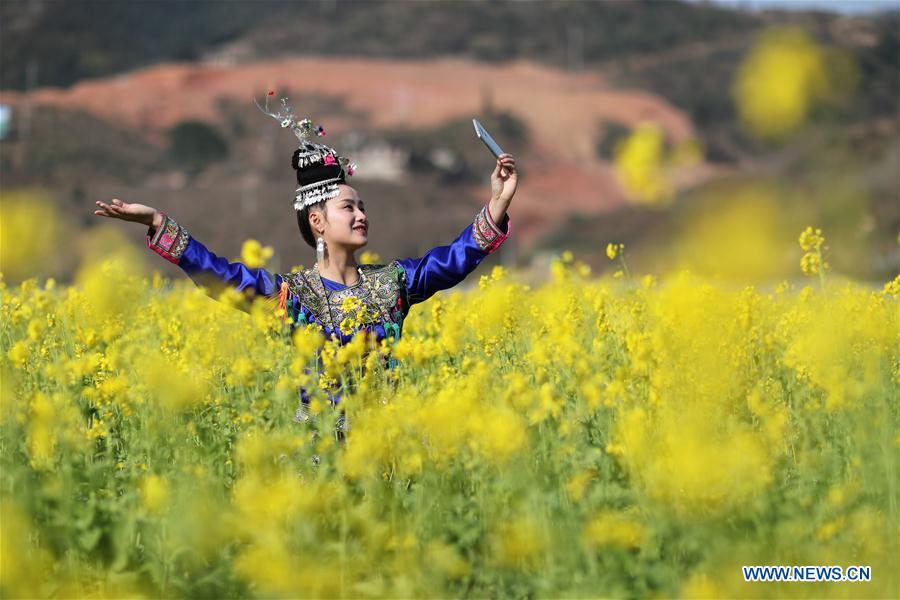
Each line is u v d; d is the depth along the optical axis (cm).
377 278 1173
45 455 935
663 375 1010
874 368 1095
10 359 1211
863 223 12519
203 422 1055
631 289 1477
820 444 1016
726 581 802
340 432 1067
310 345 987
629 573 812
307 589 785
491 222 1169
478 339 1330
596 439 995
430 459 914
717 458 824
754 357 1279
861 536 845
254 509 806
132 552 846
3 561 785
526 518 838
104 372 1223
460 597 854
